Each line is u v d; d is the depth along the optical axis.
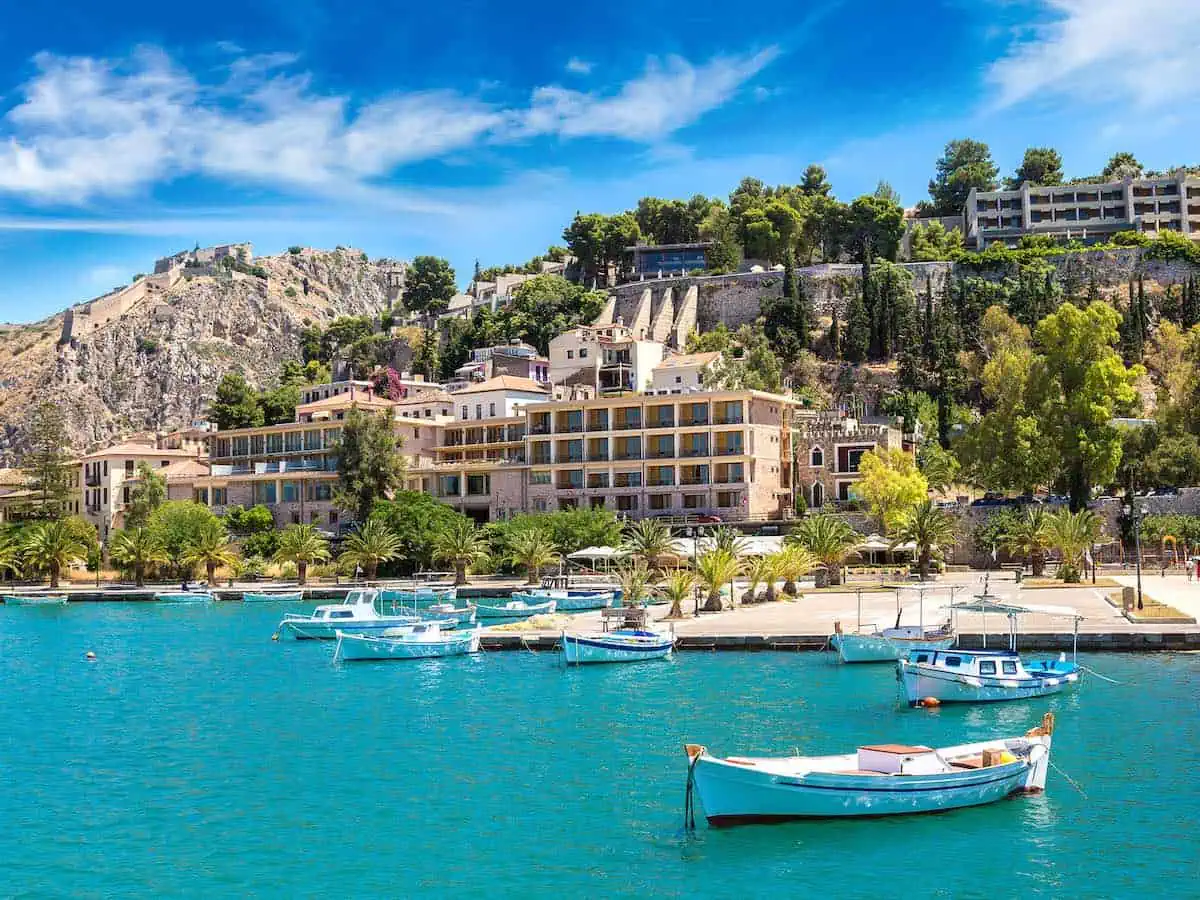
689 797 38.59
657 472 144.38
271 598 124.81
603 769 45.88
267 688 67.56
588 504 146.62
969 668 57.31
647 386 180.75
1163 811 39.47
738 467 139.25
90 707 62.12
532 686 65.69
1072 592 93.69
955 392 187.50
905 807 39.50
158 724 57.09
